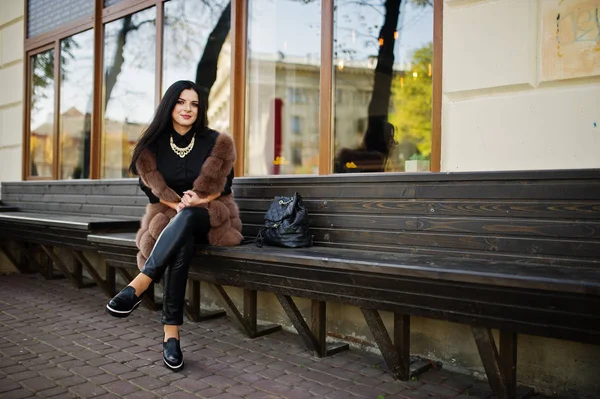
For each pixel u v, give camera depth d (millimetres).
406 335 2992
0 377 2986
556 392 2822
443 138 3348
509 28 3053
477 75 3174
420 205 3236
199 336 3875
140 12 5688
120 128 5922
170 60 5430
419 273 2525
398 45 5445
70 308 4691
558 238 2746
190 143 3570
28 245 6391
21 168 7109
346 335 3701
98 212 5793
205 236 3488
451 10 3289
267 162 5277
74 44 6434
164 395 2752
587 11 2785
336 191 3629
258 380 2996
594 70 2766
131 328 4051
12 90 7250
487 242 2967
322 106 4438
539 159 2947
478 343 2484
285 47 5418
